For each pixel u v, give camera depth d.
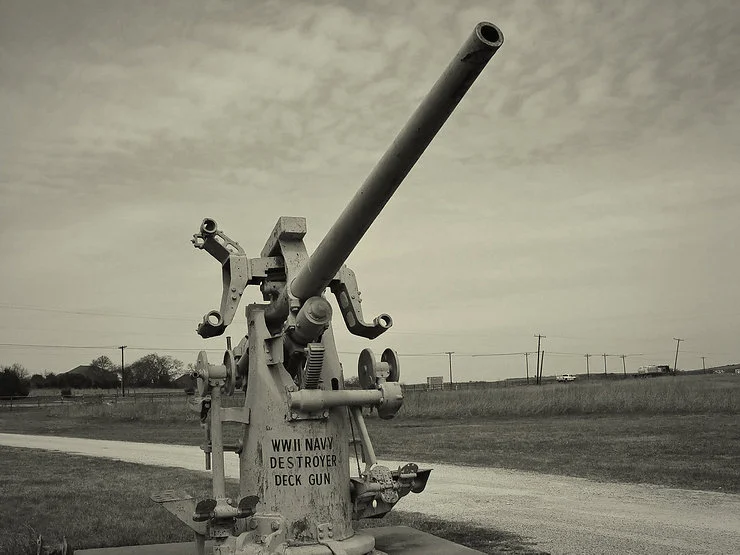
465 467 16.17
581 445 18.86
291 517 6.24
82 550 7.95
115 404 49.72
